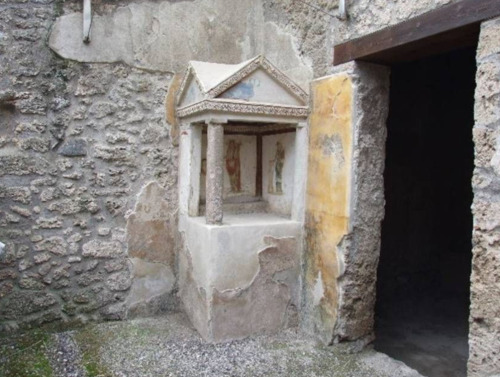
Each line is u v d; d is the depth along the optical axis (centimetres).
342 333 287
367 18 262
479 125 202
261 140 360
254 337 307
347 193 275
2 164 300
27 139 305
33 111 305
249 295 305
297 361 275
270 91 302
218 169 295
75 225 320
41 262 312
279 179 341
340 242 281
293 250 318
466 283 449
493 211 198
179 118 342
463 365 292
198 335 309
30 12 302
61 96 311
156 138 338
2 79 297
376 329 347
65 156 314
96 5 317
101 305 330
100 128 322
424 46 241
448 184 458
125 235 333
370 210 282
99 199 324
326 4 292
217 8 354
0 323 304
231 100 287
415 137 434
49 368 263
